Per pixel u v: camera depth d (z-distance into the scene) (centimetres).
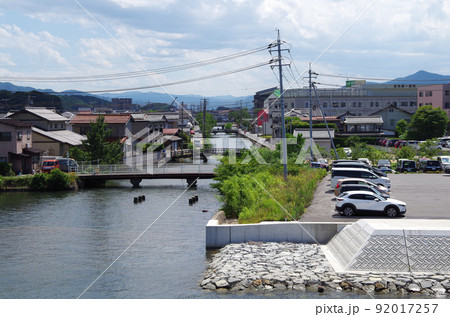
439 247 2283
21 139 6306
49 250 2919
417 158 6944
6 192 5653
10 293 2147
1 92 16425
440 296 2017
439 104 11231
